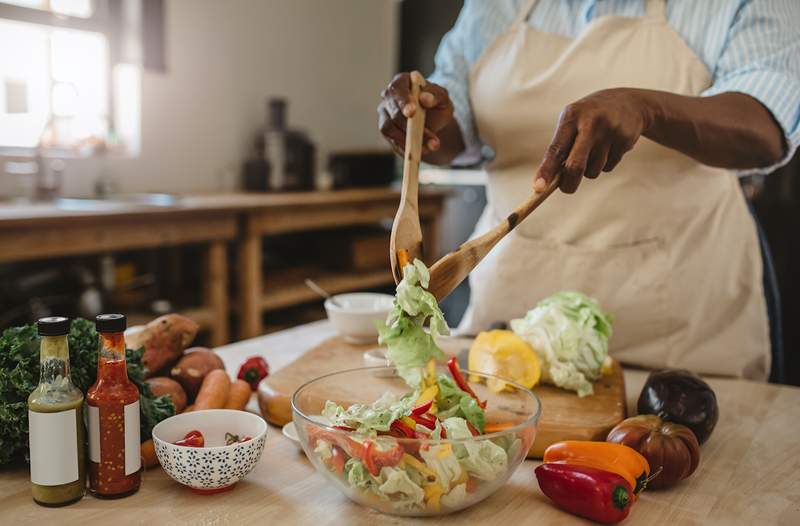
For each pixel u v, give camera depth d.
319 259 4.05
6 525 0.79
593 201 1.42
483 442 0.77
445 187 5.06
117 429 0.85
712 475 0.93
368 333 1.36
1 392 0.88
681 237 1.40
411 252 0.92
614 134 0.94
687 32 1.34
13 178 2.99
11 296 2.79
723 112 1.11
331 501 0.85
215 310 3.08
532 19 1.51
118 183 3.42
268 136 3.80
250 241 3.16
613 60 1.39
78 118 3.27
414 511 0.78
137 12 3.39
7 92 2.99
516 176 1.54
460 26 1.61
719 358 1.40
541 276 1.48
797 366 2.76
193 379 1.13
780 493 0.89
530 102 1.47
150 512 0.82
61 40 3.15
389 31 5.10
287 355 1.44
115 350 0.85
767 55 1.22
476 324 1.56
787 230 3.20
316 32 4.47
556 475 0.82
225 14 3.86
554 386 1.15
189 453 0.83
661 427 0.92
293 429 1.01
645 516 0.82
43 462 0.82
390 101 1.19
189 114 3.74
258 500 0.85
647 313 1.41
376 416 0.80
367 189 4.32
